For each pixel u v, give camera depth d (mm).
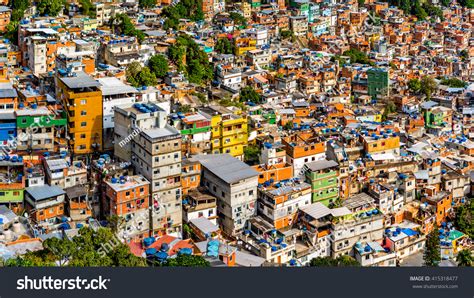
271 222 190375
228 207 188875
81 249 151250
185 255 155875
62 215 178375
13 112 198375
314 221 188000
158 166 181875
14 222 167500
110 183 180250
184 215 188500
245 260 168125
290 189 192875
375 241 192250
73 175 184375
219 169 194125
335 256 187000
